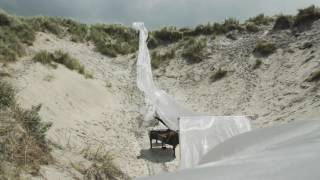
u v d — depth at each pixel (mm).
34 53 21500
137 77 23922
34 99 14688
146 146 14930
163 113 18531
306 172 1998
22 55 20031
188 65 25906
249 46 25969
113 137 15000
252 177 2051
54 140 11570
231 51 26328
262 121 16891
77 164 9906
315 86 18047
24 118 10531
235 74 23109
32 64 18688
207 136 12328
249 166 2256
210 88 22469
